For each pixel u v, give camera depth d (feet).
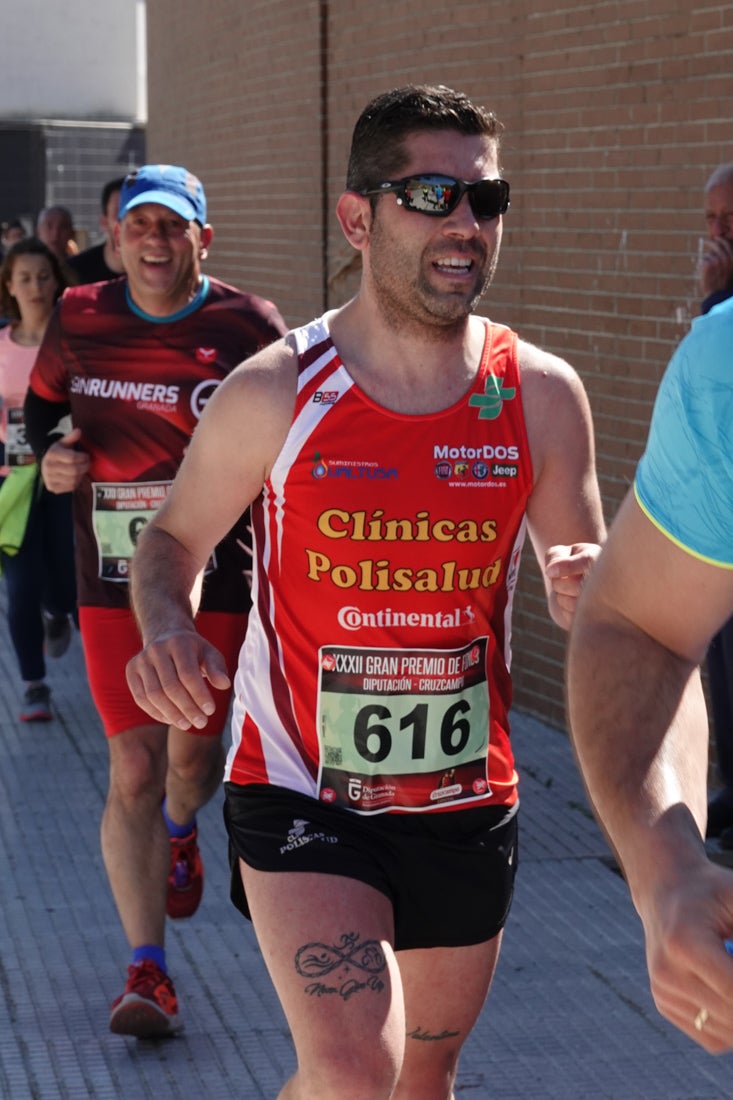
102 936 17.71
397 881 10.47
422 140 10.16
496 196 10.25
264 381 10.39
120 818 15.19
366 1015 9.33
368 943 9.64
